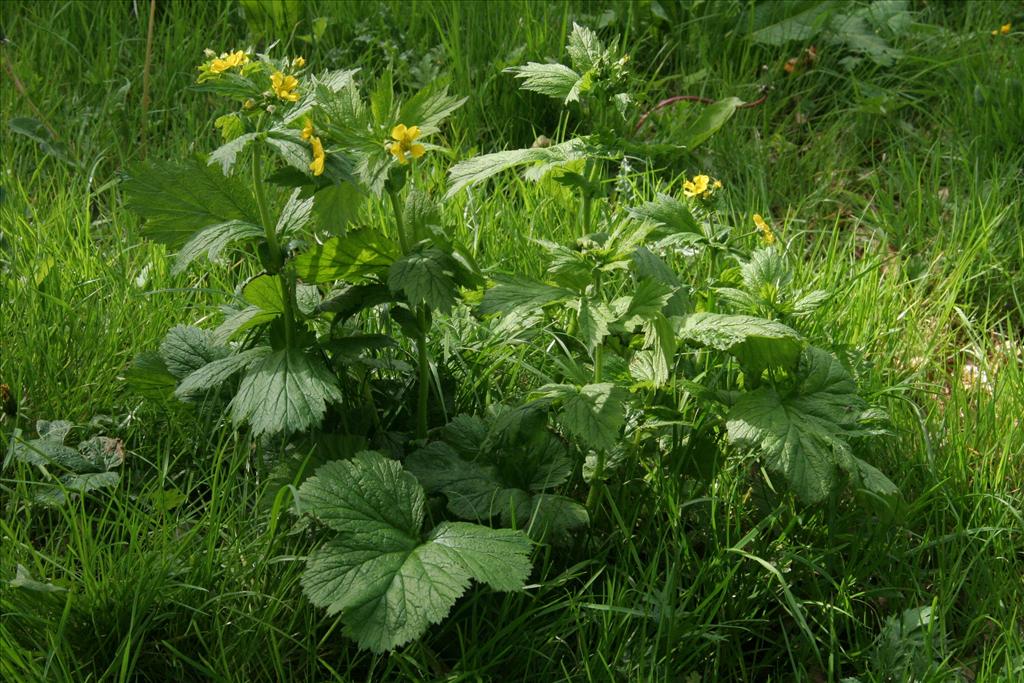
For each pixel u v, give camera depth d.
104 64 4.23
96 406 2.75
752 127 4.39
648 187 3.78
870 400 2.91
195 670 2.22
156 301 3.04
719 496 2.62
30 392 2.72
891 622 2.42
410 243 2.40
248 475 2.52
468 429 2.51
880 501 2.57
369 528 2.15
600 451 2.41
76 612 2.16
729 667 2.42
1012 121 4.21
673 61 4.70
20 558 2.28
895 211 4.04
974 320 3.53
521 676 2.29
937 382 3.32
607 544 2.52
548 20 4.48
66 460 2.50
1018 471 2.90
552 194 3.50
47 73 4.14
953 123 4.30
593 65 2.56
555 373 2.89
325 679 2.25
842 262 3.54
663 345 2.28
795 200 4.09
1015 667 2.35
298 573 2.29
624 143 2.68
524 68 2.70
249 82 2.15
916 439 2.89
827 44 4.76
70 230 3.30
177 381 2.55
